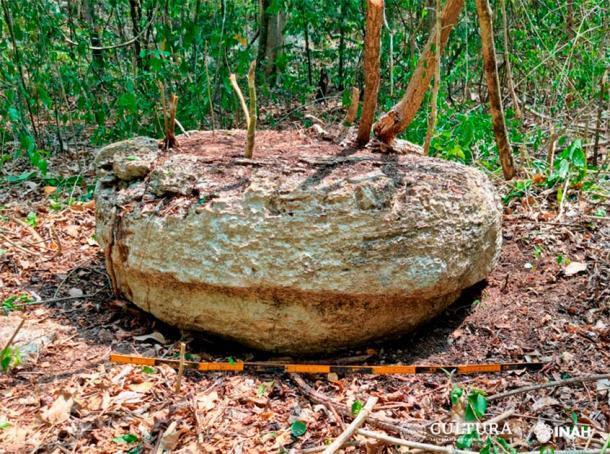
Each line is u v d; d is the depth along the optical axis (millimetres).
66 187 5441
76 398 2740
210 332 3080
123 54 6625
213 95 6062
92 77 6070
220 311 2959
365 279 2775
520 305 3424
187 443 2514
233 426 2605
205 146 3424
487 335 3230
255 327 2953
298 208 2771
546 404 2717
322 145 3459
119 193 3189
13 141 6426
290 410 2709
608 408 2691
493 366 2955
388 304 2924
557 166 5004
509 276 3691
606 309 3355
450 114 5441
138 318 3361
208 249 2826
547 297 3482
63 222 4676
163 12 5684
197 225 2846
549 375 2930
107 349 3100
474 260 3104
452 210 2959
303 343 2994
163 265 2928
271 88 7613
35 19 5484
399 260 2811
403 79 6117
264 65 6988
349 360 3035
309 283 2756
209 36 5703
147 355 3051
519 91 6457
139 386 2826
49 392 2783
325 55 7414
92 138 5844
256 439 2533
